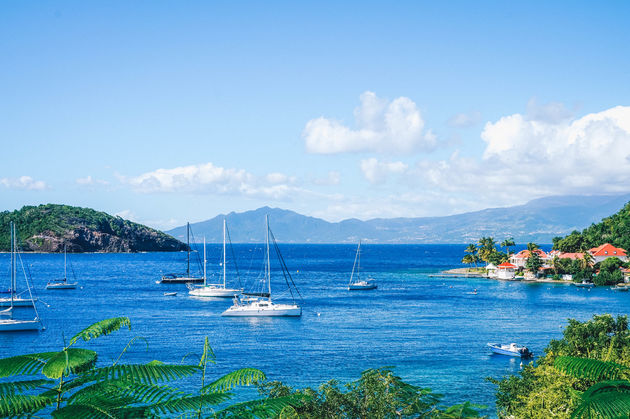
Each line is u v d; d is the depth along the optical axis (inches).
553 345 1691.7
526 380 1499.8
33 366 385.1
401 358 2635.3
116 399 404.5
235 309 4005.9
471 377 2284.7
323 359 2613.2
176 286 6565.0
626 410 458.9
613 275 6318.9
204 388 440.1
